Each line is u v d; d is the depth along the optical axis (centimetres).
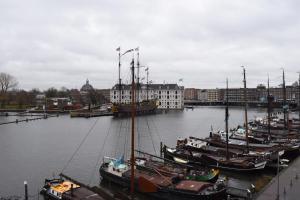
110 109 18088
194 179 3866
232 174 4616
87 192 3375
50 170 5006
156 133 9469
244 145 5978
